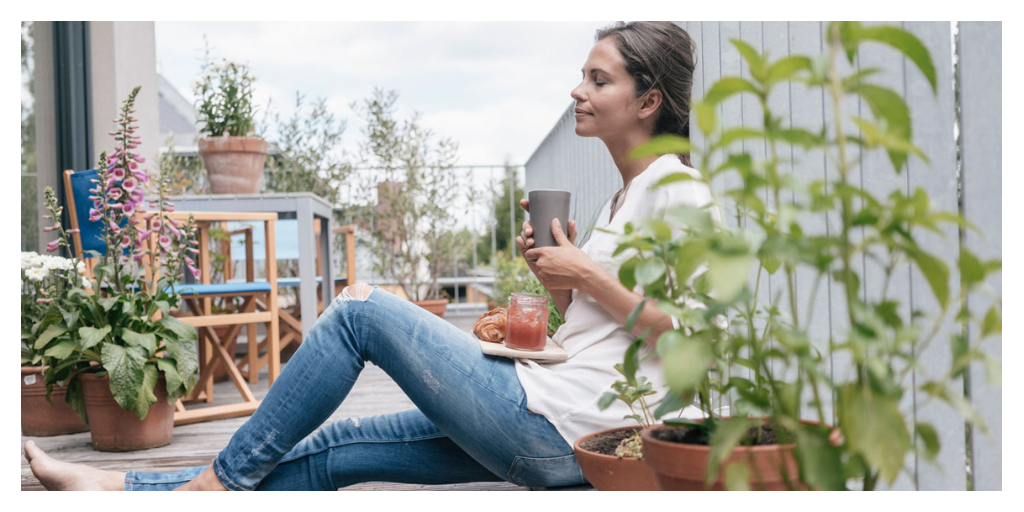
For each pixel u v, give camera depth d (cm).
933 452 55
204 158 303
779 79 53
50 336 193
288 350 426
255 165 308
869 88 52
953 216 49
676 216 56
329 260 363
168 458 191
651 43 121
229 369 256
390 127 521
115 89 359
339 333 116
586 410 110
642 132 124
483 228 642
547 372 115
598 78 124
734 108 156
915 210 51
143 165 376
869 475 56
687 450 66
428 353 114
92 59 356
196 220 245
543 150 589
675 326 105
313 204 303
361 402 264
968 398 98
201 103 304
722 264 50
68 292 204
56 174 327
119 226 211
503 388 114
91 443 210
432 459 131
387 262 526
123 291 207
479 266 645
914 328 51
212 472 118
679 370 54
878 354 52
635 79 121
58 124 330
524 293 119
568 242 113
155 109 391
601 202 376
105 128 358
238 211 290
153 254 218
